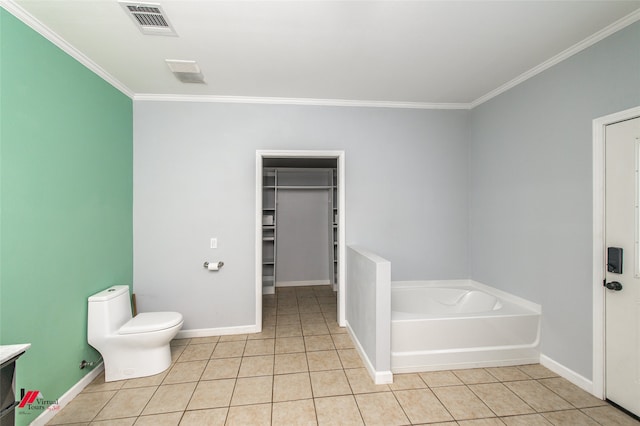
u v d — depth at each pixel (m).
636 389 1.75
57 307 1.88
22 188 1.63
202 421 1.77
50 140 1.83
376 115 3.17
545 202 2.32
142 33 1.85
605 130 1.89
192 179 2.92
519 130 2.58
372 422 1.75
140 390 2.08
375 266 2.15
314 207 5.09
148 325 2.22
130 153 2.78
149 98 2.84
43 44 1.77
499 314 2.37
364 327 2.45
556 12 1.67
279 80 2.58
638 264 1.73
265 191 4.96
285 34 1.88
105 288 2.39
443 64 2.32
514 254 2.65
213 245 2.96
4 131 1.53
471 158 3.27
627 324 1.79
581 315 2.04
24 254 1.64
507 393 2.01
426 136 3.24
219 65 2.30
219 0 1.54
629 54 1.73
